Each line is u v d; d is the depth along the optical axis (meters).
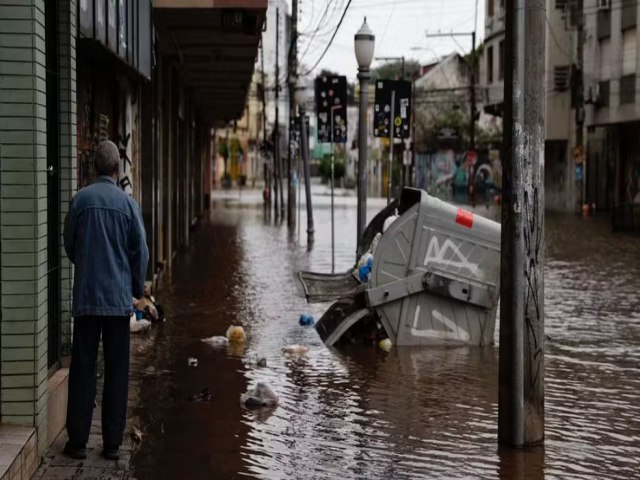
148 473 6.67
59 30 7.41
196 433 7.71
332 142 20.08
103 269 6.60
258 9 14.95
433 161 71.88
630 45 40.78
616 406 8.88
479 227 11.38
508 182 7.23
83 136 10.26
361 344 11.62
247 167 108.81
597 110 44.16
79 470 6.48
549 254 24.67
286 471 6.81
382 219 14.11
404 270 11.40
